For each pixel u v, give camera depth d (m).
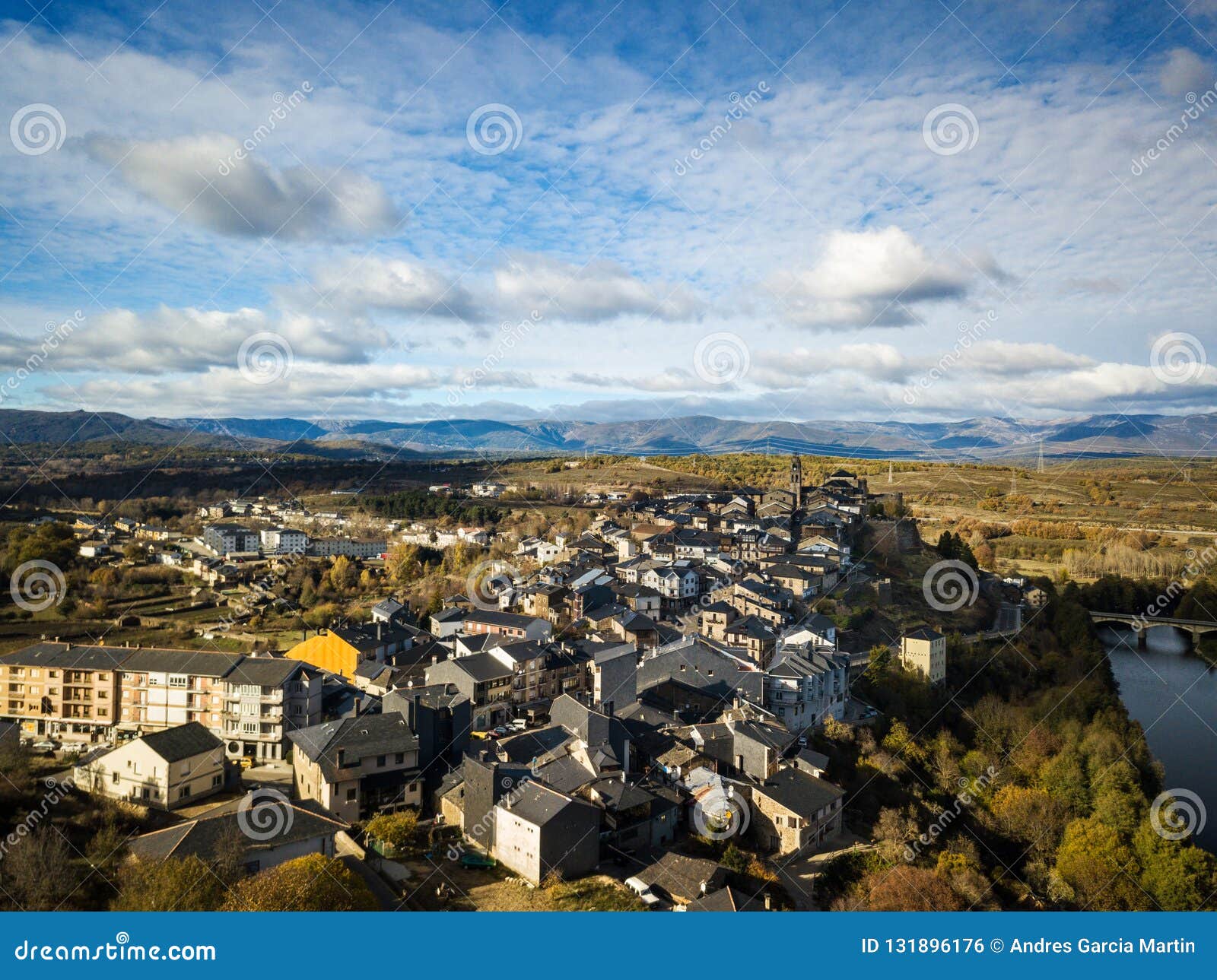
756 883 71.06
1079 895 85.56
